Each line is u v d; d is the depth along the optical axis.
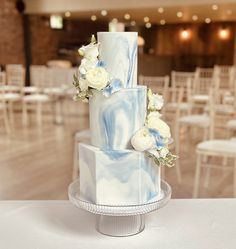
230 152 2.99
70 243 1.25
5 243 1.25
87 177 1.26
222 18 11.06
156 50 13.98
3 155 4.68
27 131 6.18
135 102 1.21
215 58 13.27
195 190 3.23
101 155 1.18
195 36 13.38
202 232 1.32
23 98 6.59
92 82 1.15
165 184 1.44
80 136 3.44
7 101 7.11
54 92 6.96
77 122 7.01
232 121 4.37
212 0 7.87
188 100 5.34
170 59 12.91
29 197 3.30
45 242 1.26
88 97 1.25
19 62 9.62
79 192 1.36
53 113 7.65
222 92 5.34
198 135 5.88
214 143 3.19
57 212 1.49
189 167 4.24
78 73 1.23
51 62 9.78
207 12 9.51
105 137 1.23
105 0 8.76
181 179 3.82
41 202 1.59
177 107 3.91
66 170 4.09
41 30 10.17
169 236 1.29
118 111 1.20
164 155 1.21
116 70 1.20
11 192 3.42
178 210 1.49
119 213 1.19
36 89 7.04
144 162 1.20
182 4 8.14
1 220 1.42
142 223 1.32
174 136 4.03
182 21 12.29
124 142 1.23
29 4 9.41
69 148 5.05
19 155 4.69
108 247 1.23
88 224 1.39
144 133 1.19
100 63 1.19
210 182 3.72
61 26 10.87
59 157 4.61
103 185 1.21
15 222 1.40
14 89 6.79
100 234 1.31
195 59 13.57
